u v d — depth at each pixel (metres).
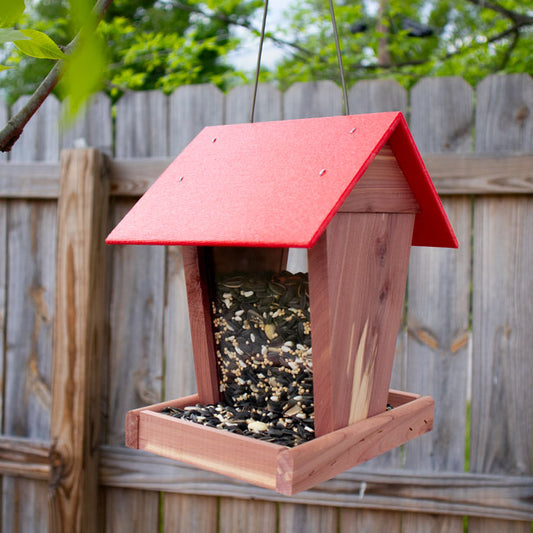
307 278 1.35
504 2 4.01
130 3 5.56
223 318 1.50
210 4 3.76
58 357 2.50
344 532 2.44
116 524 2.62
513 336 2.29
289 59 4.89
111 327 2.59
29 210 2.65
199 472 2.52
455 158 2.25
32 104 0.83
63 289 2.49
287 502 2.46
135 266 2.56
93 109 2.58
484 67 4.21
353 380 1.30
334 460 1.20
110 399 2.60
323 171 1.20
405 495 2.37
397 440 1.41
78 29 0.41
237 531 2.52
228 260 1.49
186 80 3.52
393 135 1.32
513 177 2.22
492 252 2.29
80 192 2.47
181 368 2.54
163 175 1.51
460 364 2.33
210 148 1.50
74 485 2.49
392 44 4.29
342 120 1.32
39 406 2.68
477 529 2.35
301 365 1.38
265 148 1.37
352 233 1.26
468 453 2.54
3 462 2.66
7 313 2.69
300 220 1.11
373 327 1.36
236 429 1.31
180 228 1.27
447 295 2.33
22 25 2.93
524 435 2.30
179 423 1.30
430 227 1.55
